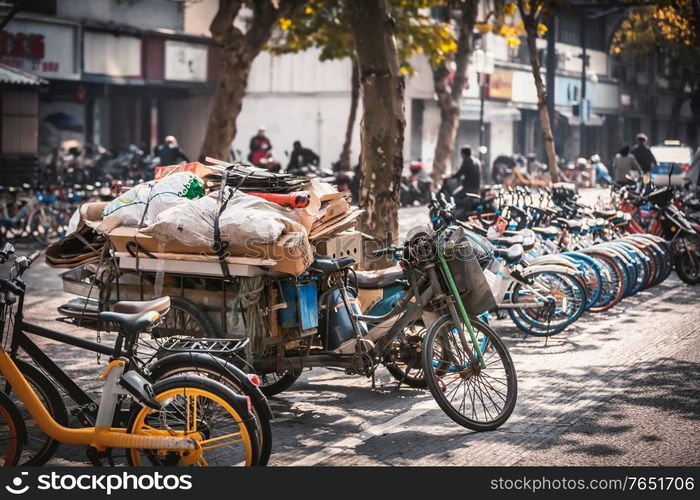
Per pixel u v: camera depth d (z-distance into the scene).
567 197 13.68
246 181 6.61
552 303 9.05
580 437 6.11
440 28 23.38
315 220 6.75
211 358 5.01
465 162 17.12
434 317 6.63
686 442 6.00
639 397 7.10
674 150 18.19
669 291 12.24
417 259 6.51
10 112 22.19
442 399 6.17
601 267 10.48
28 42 25.03
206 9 31.98
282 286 6.43
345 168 27.52
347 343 6.54
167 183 6.57
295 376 7.10
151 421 5.09
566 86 45.31
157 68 29.62
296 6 20.03
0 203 16.95
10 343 5.30
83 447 5.83
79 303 6.94
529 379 7.66
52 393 5.23
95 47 27.27
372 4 10.83
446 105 27.11
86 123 30.44
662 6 22.73
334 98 35.03
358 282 7.14
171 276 6.61
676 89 55.44
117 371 4.89
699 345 8.95
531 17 18.03
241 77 19.78
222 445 4.92
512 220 12.47
